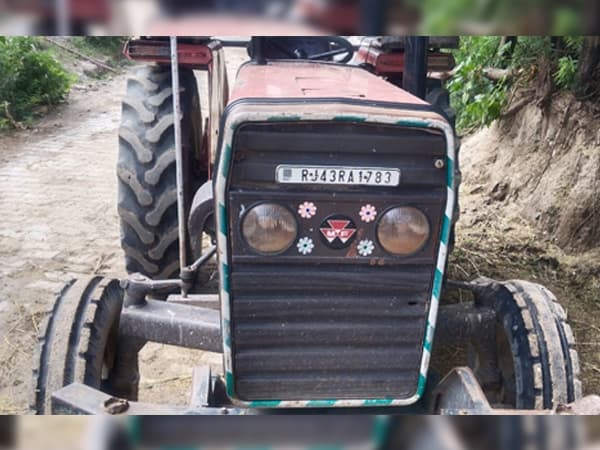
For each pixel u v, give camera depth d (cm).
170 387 314
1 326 361
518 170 511
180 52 333
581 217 441
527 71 524
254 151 162
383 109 164
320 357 185
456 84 595
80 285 225
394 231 170
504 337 222
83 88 1045
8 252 449
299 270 174
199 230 224
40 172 626
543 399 194
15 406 299
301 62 271
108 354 224
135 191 334
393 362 187
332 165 164
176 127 258
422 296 181
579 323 373
